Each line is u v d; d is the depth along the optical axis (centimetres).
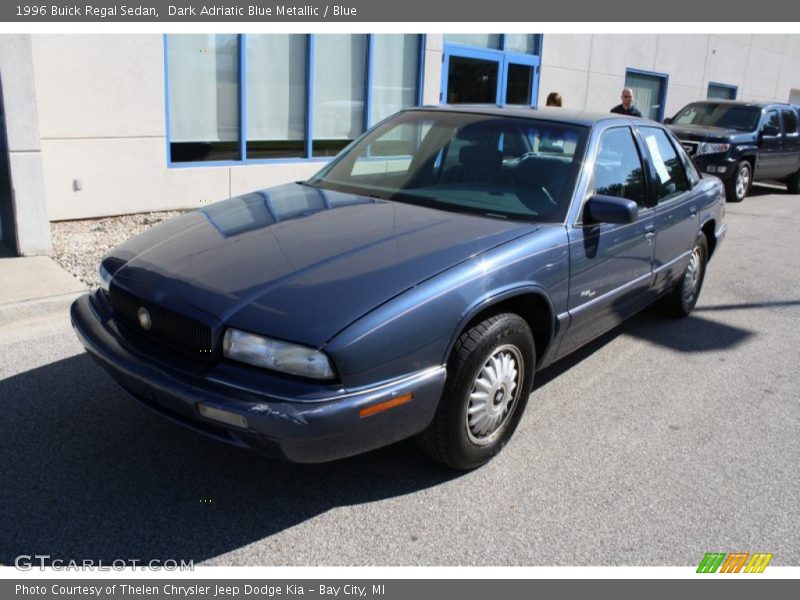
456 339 305
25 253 615
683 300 587
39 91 717
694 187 556
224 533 294
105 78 757
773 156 1395
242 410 260
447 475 343
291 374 267
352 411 267
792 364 519
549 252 351
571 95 1406
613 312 440
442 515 313
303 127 972
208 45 848
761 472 365
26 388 402
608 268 410
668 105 1736
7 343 462
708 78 1873
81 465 332
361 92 1030
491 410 337
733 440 397
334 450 275
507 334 328
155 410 297
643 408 432
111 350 304
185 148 858
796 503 339
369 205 378
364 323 271
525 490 336
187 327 285
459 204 381
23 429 360
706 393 459
